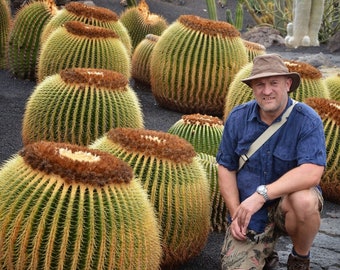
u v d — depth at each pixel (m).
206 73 7.31
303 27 13.44
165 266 3.86
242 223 3.49
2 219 3.07
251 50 8.71
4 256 3.06
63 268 3.00
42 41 7.78
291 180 3.48
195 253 3.98
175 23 7.54
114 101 5.04
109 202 3.07
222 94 7.41
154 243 3.30
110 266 3.05
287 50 13.23
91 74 5.09
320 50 13.16
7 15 8.86
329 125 5.45
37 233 2.99
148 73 8.44
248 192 3.66
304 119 3.58
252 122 3.65
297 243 3.69
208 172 4.50
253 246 3.64
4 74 8.46
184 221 3.75
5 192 3.12
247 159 3.65
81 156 3.25
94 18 7.83
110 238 3.04
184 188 3.72
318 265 4.29
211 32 7.34
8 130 6.20
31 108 5.17
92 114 4.99
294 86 3.65
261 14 17.30
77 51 6.70
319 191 3.68
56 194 3.03
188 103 7.46
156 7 16.94
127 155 3.69
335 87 7.24
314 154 3.52
